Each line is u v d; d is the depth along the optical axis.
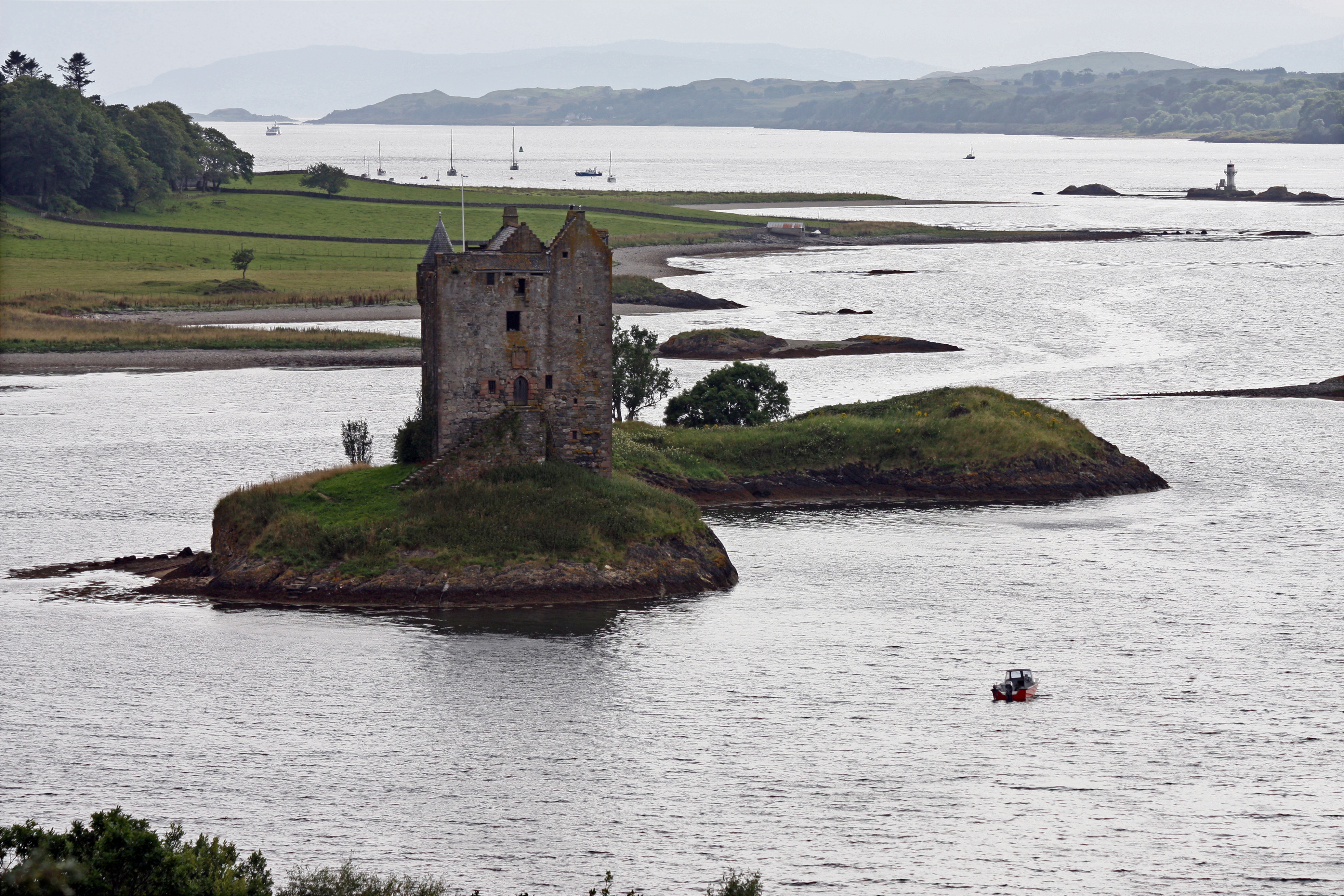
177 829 190.62
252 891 174.00
